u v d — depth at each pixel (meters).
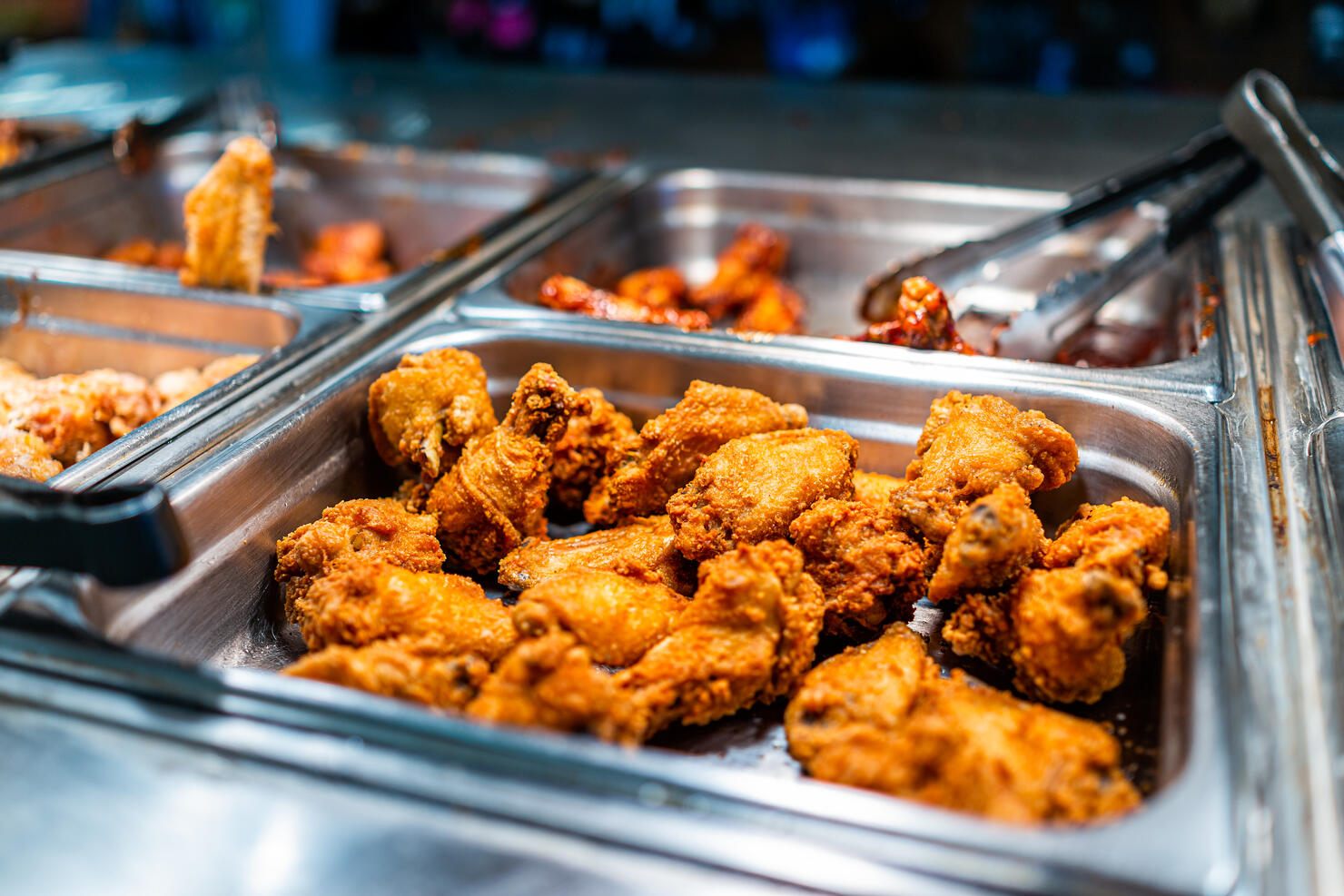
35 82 1.14
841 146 0.86
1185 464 0.44
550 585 0.42
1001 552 0.40
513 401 0.49
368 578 0.41
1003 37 1.42
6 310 0.63
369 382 0.51
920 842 0.30
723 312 0.70
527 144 0.87
